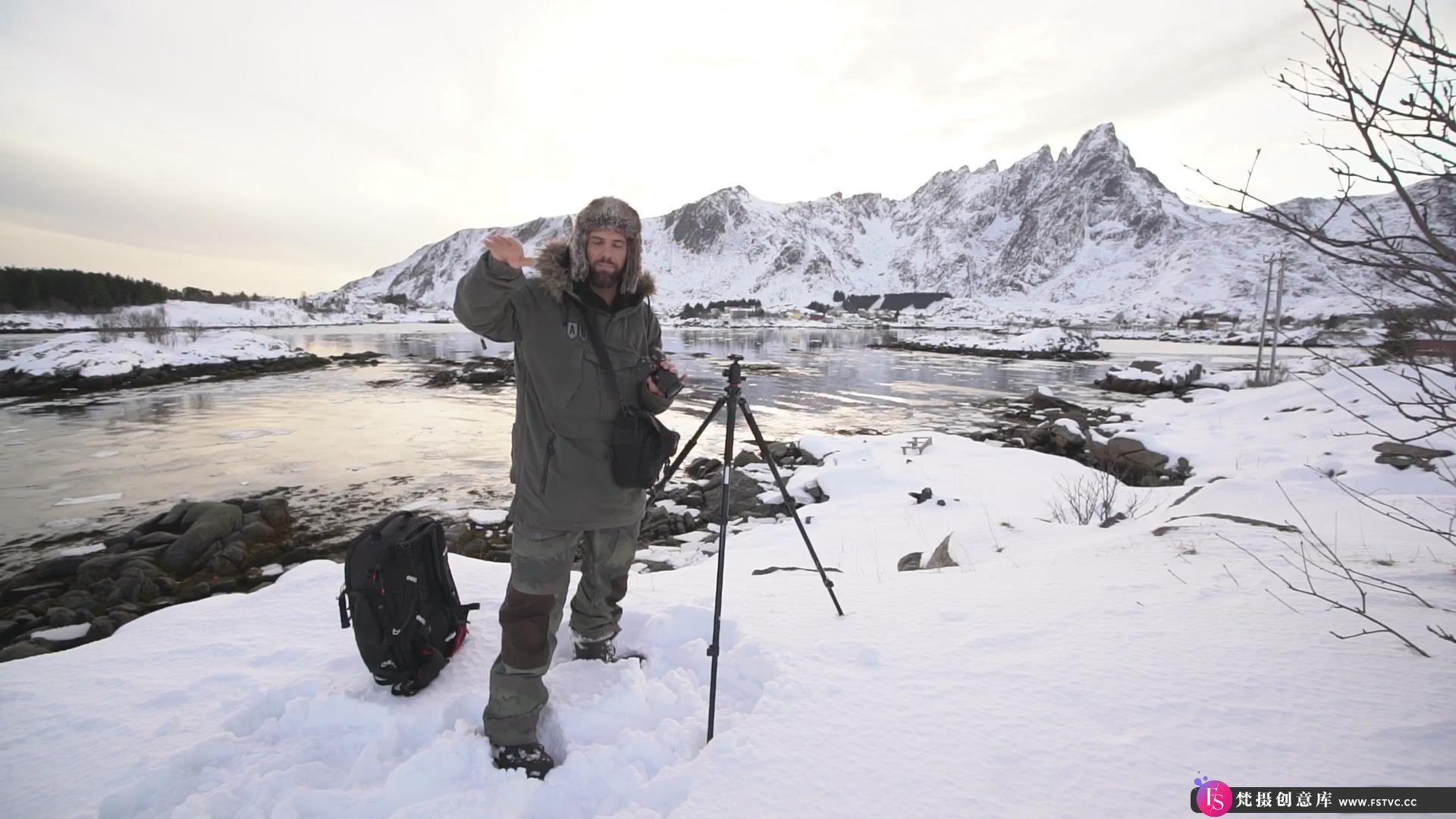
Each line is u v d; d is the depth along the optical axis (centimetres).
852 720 222
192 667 284
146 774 211
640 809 193
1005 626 293
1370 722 204
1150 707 221
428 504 1243
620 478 231
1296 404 1550
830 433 2105
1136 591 334
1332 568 354
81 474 1455
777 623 306
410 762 208
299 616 334
